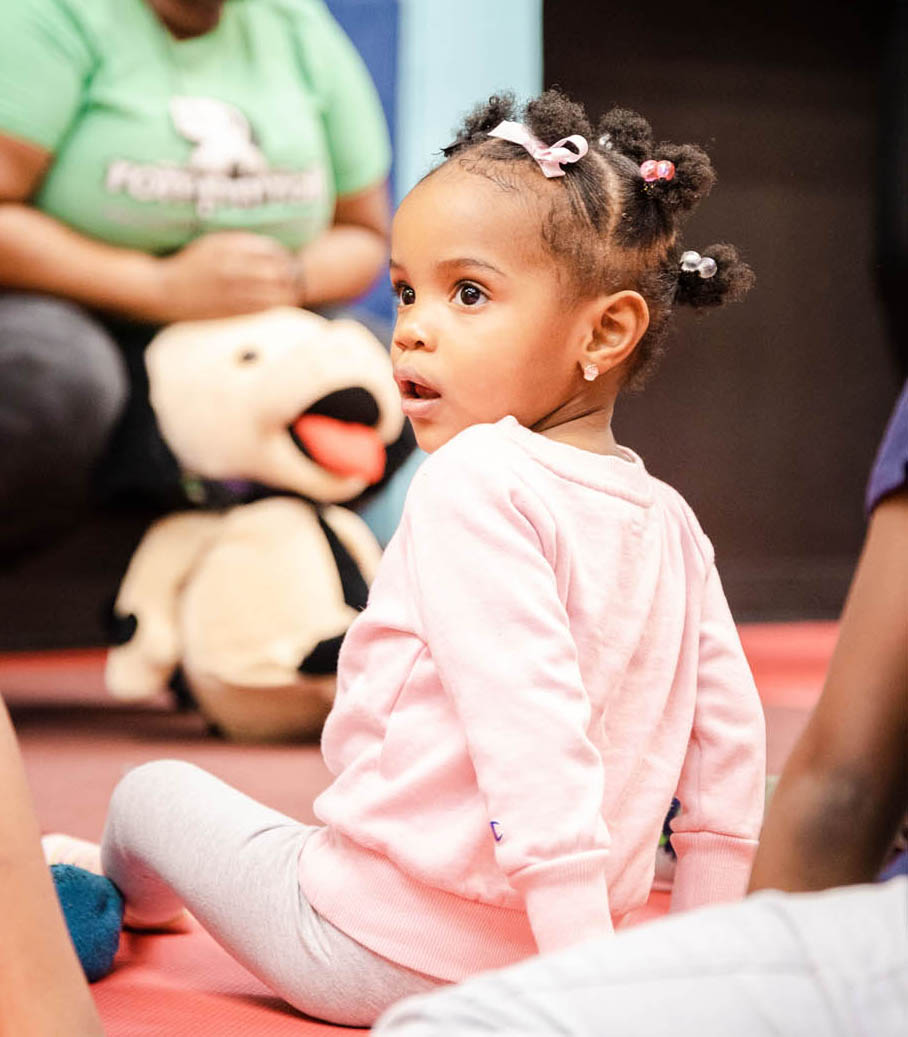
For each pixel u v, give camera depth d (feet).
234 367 12.75
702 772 5.67
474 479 5.18
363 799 5.32
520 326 5.43
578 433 5.63
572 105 5.71
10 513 13.05
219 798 6.16
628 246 5.55
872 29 25.22
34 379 12.59
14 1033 4.13
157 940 7.02
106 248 13.16
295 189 13.62
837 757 3.94
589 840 4.78
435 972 5.24
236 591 12.49
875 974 2.81
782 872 4.00
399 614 5.31
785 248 25.45
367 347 12.82
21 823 4.26
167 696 14.43
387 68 16.44
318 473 12.75
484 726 4.90
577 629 5.24
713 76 24.90
